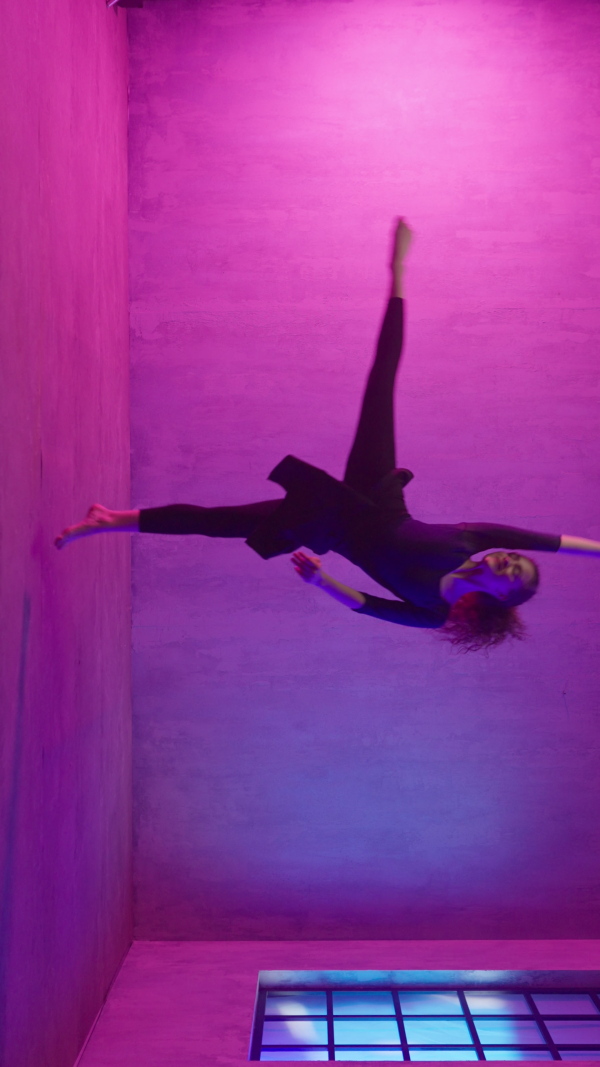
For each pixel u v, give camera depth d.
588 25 4.91
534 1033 4.10
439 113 4.92
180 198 4.95
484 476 4.88
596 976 4.46
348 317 4.92
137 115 4.96
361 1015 4.23
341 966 4.50
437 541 2.55
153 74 4.96
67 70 3.58
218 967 4.50
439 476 4.88
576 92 4.91
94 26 4.12
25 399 2.96
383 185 4.93
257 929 4.87
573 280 4.91
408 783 4.87
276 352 4.92
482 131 4.91
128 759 4.79
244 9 4.96
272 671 4.90
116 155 4.62
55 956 3.32
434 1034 4.09
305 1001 4.37
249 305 4.93
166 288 4.94
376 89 4.93
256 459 4.90
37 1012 3.07
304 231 4.93
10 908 2.79
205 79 4.96
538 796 4.86
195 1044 3.75
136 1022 3.94
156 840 4.89
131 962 4.57
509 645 4.90
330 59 4.95
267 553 2.56
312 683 4.89
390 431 2.73
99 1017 3.98
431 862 4.87
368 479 2.66
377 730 4.88
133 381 4.92
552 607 4.89
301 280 4.93
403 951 4.70
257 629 4.91
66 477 3.52
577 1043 3.98
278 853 4.88
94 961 3.95
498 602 2.50
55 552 3.35
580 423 4.88
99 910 4.07
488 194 4.91
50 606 3.28
